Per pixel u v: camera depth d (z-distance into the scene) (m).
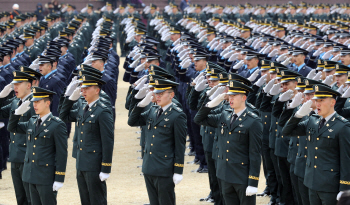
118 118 34.25
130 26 44.41
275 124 17.27
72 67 31.52
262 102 16.25
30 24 48.31
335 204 12.56
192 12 61.06
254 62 22.05
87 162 15.16
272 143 17.33
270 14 60.84
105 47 29.91
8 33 45.59
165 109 14.54
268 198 18.66
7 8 81.75
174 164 14.36
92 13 64.31
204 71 21.42
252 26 43.94
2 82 23.56
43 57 23.50
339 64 16.59
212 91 15.30
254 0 82.31
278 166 17.25
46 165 14.37
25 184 14.91
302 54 22.03
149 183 14.73
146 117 15.05
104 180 15.48
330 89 12.34
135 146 27.20
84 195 15.65
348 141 12.23
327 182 12.52
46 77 23.44
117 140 28.50
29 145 14.62
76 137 16.25
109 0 79.00
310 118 13.10
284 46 25.66
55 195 14.58
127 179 21.34
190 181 20.81
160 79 14.32
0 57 25.95
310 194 13.07
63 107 15.91
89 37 46.16
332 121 12.54
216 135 15.09
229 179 13.59
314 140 12.76
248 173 13.46
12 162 16.31
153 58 22.95
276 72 17.17
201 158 22.20
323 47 25.89
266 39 29.14
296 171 14.61
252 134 13.27
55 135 14.33
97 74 17.61
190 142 25.72
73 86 16.33
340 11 56.91
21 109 14.82
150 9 62.22
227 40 29.41
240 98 13.41
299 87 14.21
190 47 26.95
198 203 17.95
